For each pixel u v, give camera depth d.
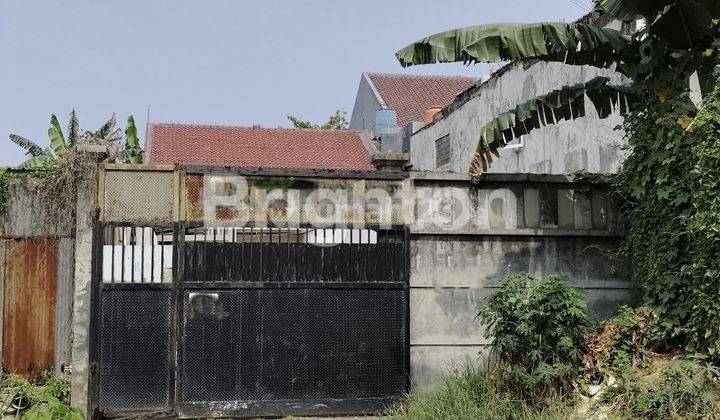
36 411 7.39
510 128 8.80
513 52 7.99
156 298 8.07
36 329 8.45
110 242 8.09
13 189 8.52
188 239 8.25
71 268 8.51
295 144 21.03
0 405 7.69
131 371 7.96
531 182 8.88
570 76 12.08
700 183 7.47
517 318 7.59
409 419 7.41
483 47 7.99
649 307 8.18
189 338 8.08
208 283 8.13
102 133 18.03
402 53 8.28
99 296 7.98
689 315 7.87
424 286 8.60
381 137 21.38
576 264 8.91
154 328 8.03
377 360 8.39
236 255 8.23
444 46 8.13
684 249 7.90
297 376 8.24
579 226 8.93
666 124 7.84
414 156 19.97
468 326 8.65
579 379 7.65
